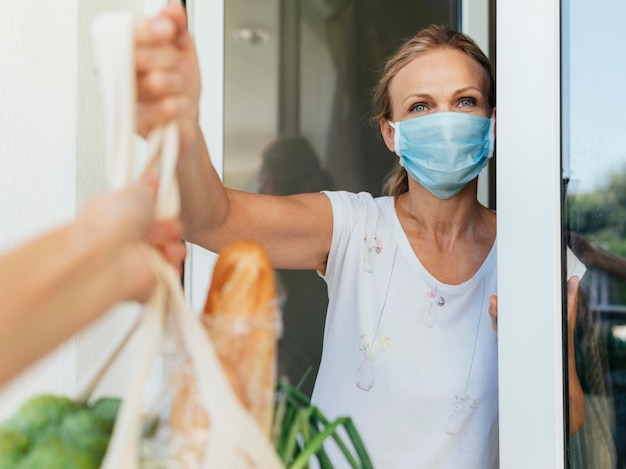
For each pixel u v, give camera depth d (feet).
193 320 1.55
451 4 6.08
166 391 1.72
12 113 4.14
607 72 3.57
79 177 4.12
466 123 3.95
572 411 3.49
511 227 3.55
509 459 3.53
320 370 4.31
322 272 4.41
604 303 3.55
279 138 5.38
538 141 3.51
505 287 3.56
